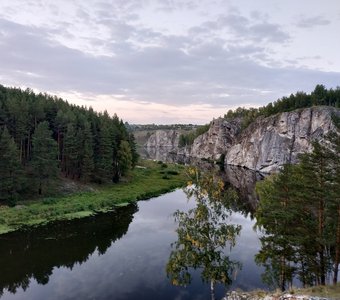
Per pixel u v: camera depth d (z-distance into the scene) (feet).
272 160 493.77
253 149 554.87
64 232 150.10
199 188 76.43
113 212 188.55
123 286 98.99
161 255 123.95
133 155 329.52
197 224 74.02
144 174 343.67
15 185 184.24
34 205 185.57
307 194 81.92
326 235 79.15
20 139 228.02
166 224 166.40
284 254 86.07
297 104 545.44
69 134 240.94
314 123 460.96
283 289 86.63
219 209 75.87
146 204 213.87
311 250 82.64
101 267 113.19
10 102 232.12
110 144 262.26
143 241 139.95
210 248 74.74
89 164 244.01
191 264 73.61
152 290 96.02
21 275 107.14
